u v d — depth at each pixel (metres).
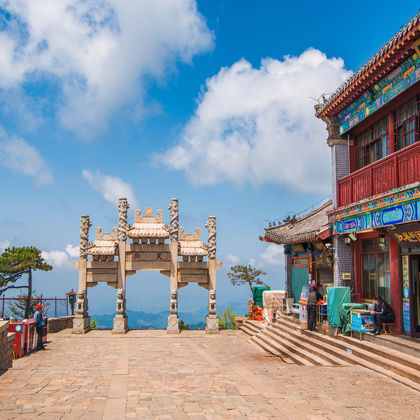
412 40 11.10
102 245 23.78
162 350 18.06
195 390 9.40
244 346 19.22
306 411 7.79
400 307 13.28
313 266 19.69
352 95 14.89
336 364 12.58
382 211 13.14
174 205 24.09
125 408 8.09
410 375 9.91
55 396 9.02
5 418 7.49
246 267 28.70
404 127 13.39
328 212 16.72
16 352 15.92
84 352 17.41
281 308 23.19
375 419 7.39
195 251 23.97
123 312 23.48
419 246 12.15
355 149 16.77
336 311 14.88
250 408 8.01
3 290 32.19
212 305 23.61
